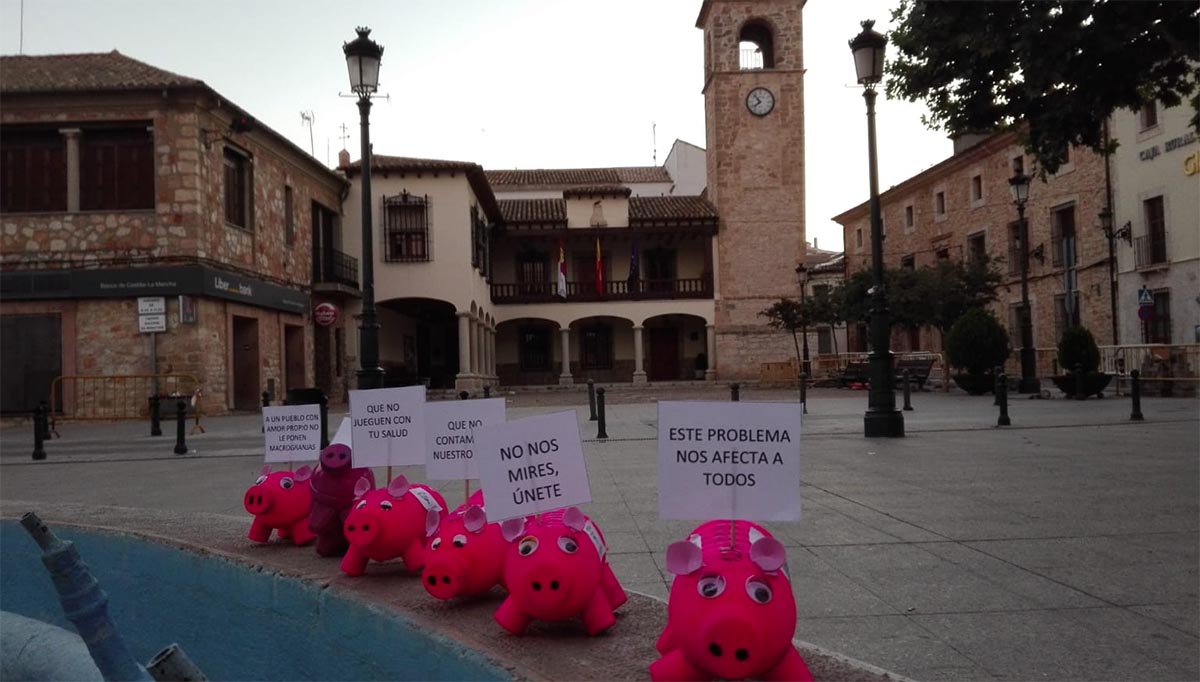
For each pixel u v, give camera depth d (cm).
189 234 2089
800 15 4031
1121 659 328
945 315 2948
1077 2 804
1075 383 2034
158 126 2092
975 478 807
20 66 2248
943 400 2170
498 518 328
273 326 2567
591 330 4328
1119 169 2819
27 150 2117
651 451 1126
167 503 757
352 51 1191
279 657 416
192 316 2086
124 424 1998
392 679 346
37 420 1227
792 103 4028
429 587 347
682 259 4288
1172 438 1121
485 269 3750
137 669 221
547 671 283
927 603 407
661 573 468
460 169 3183
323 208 3089
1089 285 3036
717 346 4022
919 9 895
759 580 247
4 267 2092
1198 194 2481
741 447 286
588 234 4066
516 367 4309
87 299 2084
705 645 238
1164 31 826
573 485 337
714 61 4031
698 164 5138
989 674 314
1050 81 841
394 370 3600
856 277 3228
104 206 2111
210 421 2008
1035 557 494
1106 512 625
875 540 546
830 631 367
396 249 3200
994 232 3675
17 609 534
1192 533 549
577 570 314
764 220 4025
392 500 426
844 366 3691
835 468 898
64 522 575
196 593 471
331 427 1694
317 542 471
